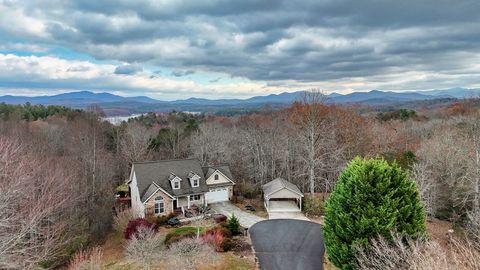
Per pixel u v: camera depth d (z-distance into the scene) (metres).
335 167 43.47
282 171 53.16
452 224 31.52
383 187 18.59
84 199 34.53
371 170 19.23
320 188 49.56
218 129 66.75
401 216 18.22
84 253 26.23
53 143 57.72
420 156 42.84
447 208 36.50
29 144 41.84
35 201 25.00
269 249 27.94
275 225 34.03
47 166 32.31
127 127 71.81
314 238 30.44
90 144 53.44
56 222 25.97
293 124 50.28
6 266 17.92
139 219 30.81
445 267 11.55
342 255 18.92
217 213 37.84
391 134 54.38
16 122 64.56
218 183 42.78
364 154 44.44
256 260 25.77
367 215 18.41
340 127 47.28
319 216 37.06
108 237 32.47
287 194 39.69
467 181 36.25
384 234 17.64
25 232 18.80
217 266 24.22
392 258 14.94
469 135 47.69
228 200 43.50
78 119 73.12
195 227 32.69
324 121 45.66
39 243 23.64
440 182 39.03
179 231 31.52
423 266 12.12
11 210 21.12
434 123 68.31
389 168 19.31
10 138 37.19
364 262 16.97
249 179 53.59
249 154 55.72
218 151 56.25
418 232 17.62
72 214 30.67
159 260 25.20
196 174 40.25
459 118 62.78
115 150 63.75
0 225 17.77
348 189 19.67
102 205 36.78
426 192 34.03
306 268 24.59
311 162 41.28
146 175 38.91
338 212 19.84
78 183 35.59
